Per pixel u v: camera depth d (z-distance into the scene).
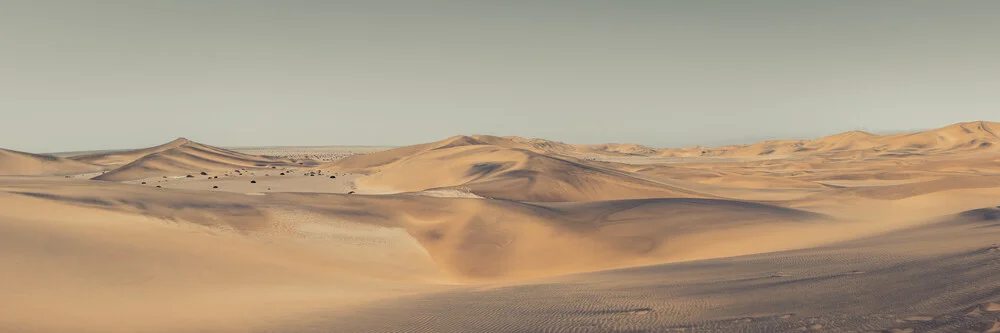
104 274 17.75
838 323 9.56
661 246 33.84
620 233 36.47
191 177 117.88
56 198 26.16
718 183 124.06
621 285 17.50
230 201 34.03
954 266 13.80
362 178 119.25
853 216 45.69
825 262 18.36
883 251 19.45
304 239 29.83
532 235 36.03
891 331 8.63
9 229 19.47
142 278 18.31
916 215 46.28
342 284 22.84
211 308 15.46
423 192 60.72
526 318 12.58
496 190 78.06
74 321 13.02
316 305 16.09
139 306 15.28
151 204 28.72
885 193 61.97
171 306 15.55
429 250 33.44
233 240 26.64
